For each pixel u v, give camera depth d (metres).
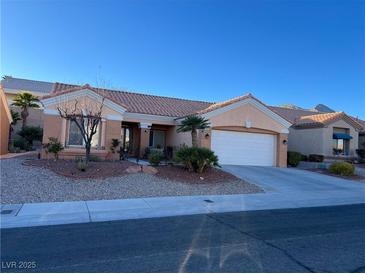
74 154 19.08
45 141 18.77
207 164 16.75
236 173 18.36
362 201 13.30
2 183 12.21
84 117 16.91
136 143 25.81
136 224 8.42
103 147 19.98
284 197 13.48
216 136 21.75
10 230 7.64
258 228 8.27
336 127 27.67
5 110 23.98
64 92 19.12
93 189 12.48
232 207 11.04
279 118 23.59
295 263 5.79
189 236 7.37
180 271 5.29
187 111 26.78
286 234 7.73
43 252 6.12
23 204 10.29
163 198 12.10
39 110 32.59
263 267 5.55
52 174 13.95
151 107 25.98
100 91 21.30
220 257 6.00
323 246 6.84
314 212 10.70
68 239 6.98
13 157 19.61
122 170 15.45
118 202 11.13
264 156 23.28
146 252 6.20
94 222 8.56
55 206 10.20
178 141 24.42
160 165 17.78
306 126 28.31
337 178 19.94
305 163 25.31
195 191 13.62
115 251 6.23
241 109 22.41
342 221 9.38
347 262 5.89
